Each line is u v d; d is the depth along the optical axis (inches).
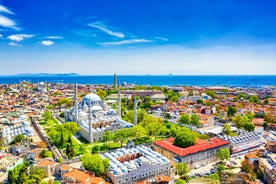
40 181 5974.4
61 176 6476.4
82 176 5949.8
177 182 6028.5
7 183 6122.1
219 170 7327.8
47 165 6565.0
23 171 6067.9
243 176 6860.2
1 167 6801.2
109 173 6471.5
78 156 7790.4
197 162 7691.9
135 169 6446.9
